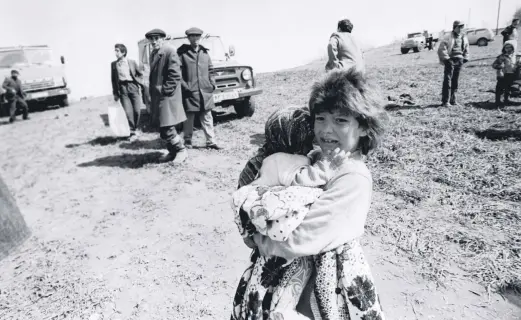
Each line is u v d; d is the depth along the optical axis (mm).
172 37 8234
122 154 6695
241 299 1196
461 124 5957
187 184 4883
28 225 4133
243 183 1207
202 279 2846
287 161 1082
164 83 5242
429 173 4234
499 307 2262
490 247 2789
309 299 1071
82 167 6180
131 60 7312
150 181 5145
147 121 9117
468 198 3568
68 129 10000
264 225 984
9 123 12234
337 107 1000
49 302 2715
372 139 1077
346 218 973
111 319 2484
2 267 3291
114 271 3045
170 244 3408
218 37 8852
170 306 2568
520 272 2496
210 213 3992
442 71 12281
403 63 16844
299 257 1056
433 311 2285
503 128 5461
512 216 3168
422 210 3465
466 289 2436
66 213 4398
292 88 11695
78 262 3242
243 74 7945
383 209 3551
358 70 1038
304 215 982
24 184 5691
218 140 6816
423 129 5855
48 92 13883
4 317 2584
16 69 13469
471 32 23297
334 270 1008
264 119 8148
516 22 6867
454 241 2934
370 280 1016
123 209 4324
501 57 6777
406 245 2965
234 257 3127
